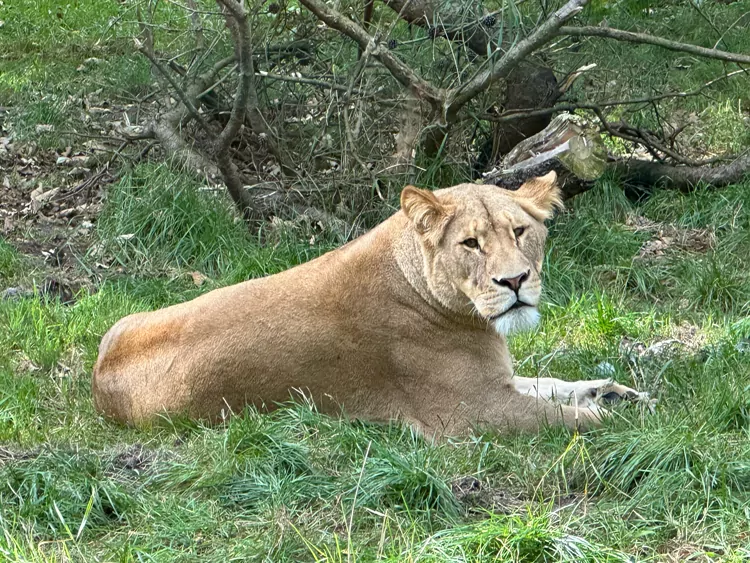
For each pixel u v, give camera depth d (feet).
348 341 27.66
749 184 43.11
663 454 23.70
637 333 34.24
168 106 49.03
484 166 46.11
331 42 46.39
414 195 26.02
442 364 27.50
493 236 25.36
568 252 40.52
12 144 53.57
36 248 43.68
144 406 28.19
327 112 42.86
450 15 42.16
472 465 25.39
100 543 22.52
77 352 34.22
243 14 38.11
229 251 41.78
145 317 29.66
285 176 45.01
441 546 20.68
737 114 52.21
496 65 40.29
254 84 43.86
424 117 42.73
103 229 43.34
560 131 38.96
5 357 33.60
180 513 23.18
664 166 45.62
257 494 24.03
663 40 41.57
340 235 42.04
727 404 26.27
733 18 60.95
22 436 28.02
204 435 26.73
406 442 26.73
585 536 21.42
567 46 48.42
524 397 27.37
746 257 39.60
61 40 69.05
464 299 26.45
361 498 23.18
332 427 26.73
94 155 50.88
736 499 22.24
